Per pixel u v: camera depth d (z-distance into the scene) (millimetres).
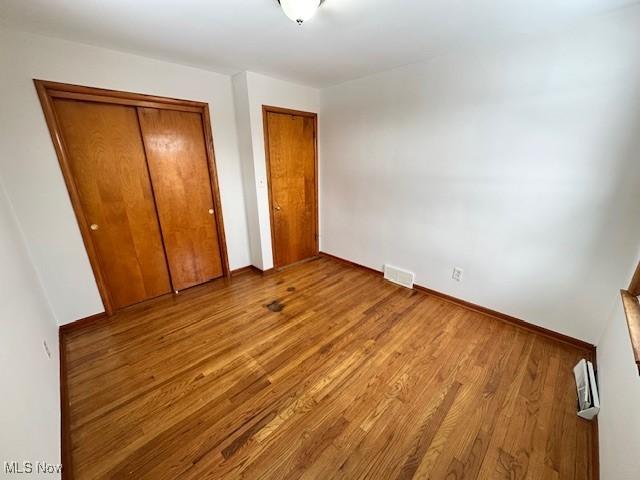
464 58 2172
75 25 1742
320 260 3939
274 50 2182
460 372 1837
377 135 2947
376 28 1805
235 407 1593
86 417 1534
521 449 1355
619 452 1075
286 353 2031
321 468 1281
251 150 2988
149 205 2674
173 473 1265
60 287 2232
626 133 1646
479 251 2426
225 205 3178
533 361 1927
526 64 1911
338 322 2410
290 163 3410
